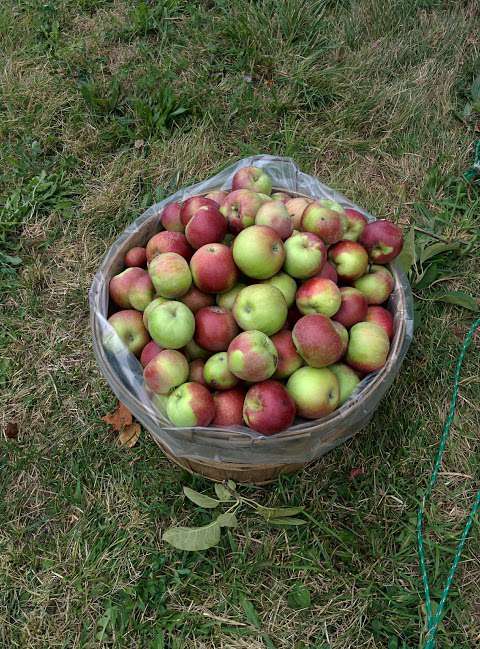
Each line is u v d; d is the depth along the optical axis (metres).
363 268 0.92
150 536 0.98
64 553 0.97
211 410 0.81
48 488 1.03
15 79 1.53
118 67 1.57
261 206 0.90
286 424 0.78
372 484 1.01
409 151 1.42
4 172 1.40
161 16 1.64
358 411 0.82
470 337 1.13
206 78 1.53
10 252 1.30
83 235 1.31
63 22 1.66
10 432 1.08
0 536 0.98
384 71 1.55
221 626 0.90
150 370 0.81
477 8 1.66
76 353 1.17
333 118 1.47
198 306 0.89
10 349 1.17
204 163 1.41
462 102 1.51
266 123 1.47
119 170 1.40
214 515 0.98
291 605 0.91
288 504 0.99
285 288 0.87
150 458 1.04
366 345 0.84
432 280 1.21
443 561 0.95
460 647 0.88
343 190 1.37
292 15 1.58
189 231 0.88
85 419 1.09
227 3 1.64
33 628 0.91
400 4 1.64
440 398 1.09
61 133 1.47
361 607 0.90
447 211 1.33
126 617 0.90
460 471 1.03
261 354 0.77
